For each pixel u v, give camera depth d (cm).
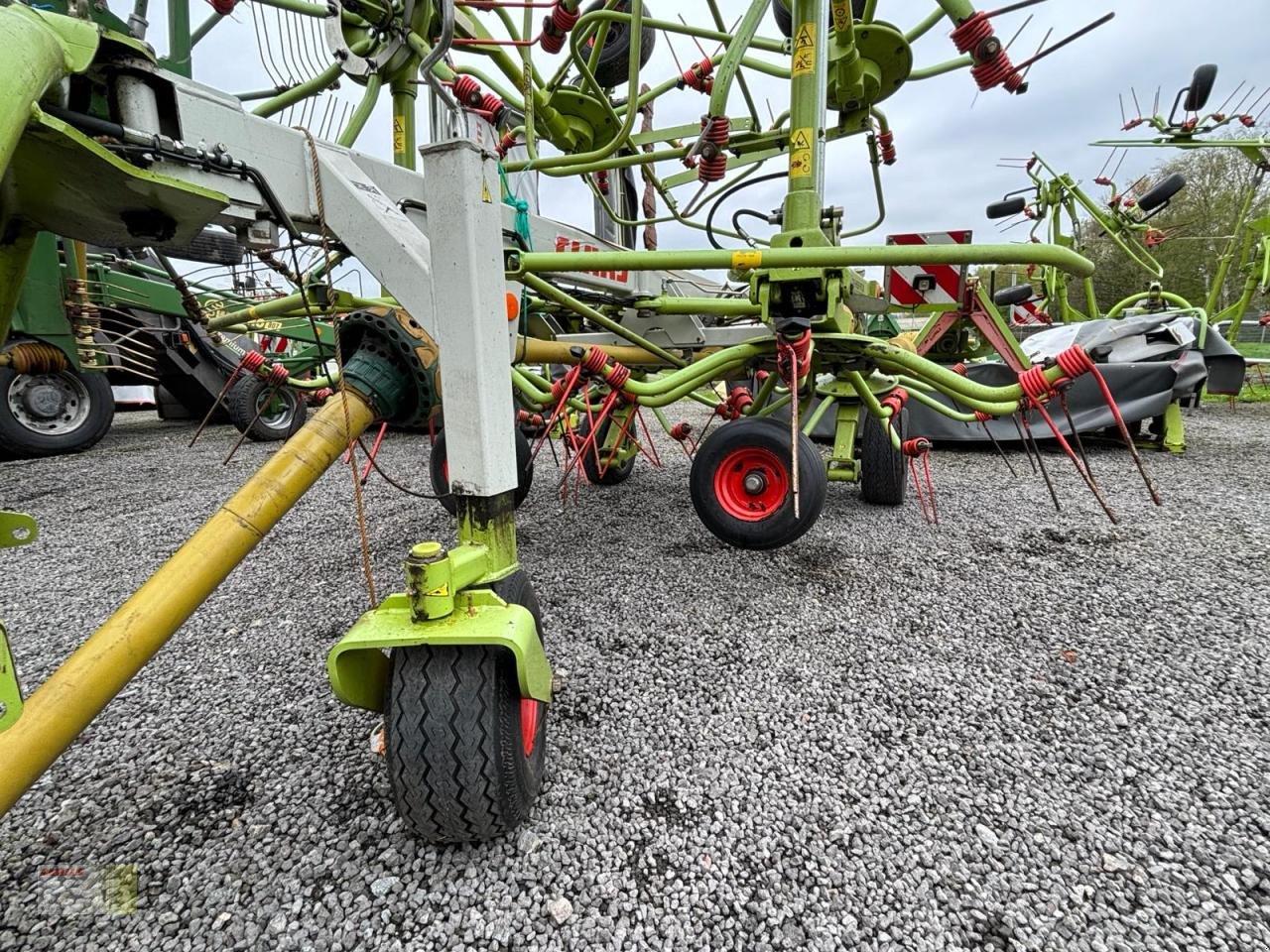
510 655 138
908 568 312
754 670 219
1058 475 525
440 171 136
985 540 354
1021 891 132
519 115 408
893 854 141
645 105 509
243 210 145
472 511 148
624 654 231
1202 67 881
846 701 200
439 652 131
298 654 236
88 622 267
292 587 298
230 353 830
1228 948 118
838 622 255
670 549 346
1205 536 352
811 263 223
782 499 291
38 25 95
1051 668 217
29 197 120
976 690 205
